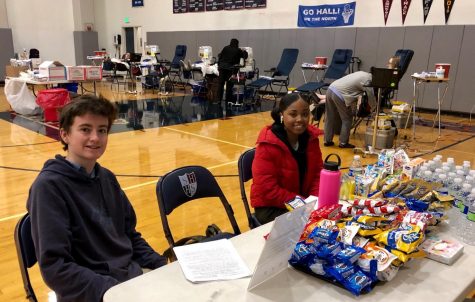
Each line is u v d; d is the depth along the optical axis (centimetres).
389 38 849
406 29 823
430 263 128
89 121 143
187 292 109
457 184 170
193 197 201
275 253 112
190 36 1229
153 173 418
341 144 545
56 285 131
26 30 1312
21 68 824
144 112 778
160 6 1301
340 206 144
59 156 145
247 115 770
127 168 434
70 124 144
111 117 151
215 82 912
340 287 113
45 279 131
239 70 891
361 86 518
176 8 1252
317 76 971
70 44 1417
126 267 154
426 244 137
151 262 163
